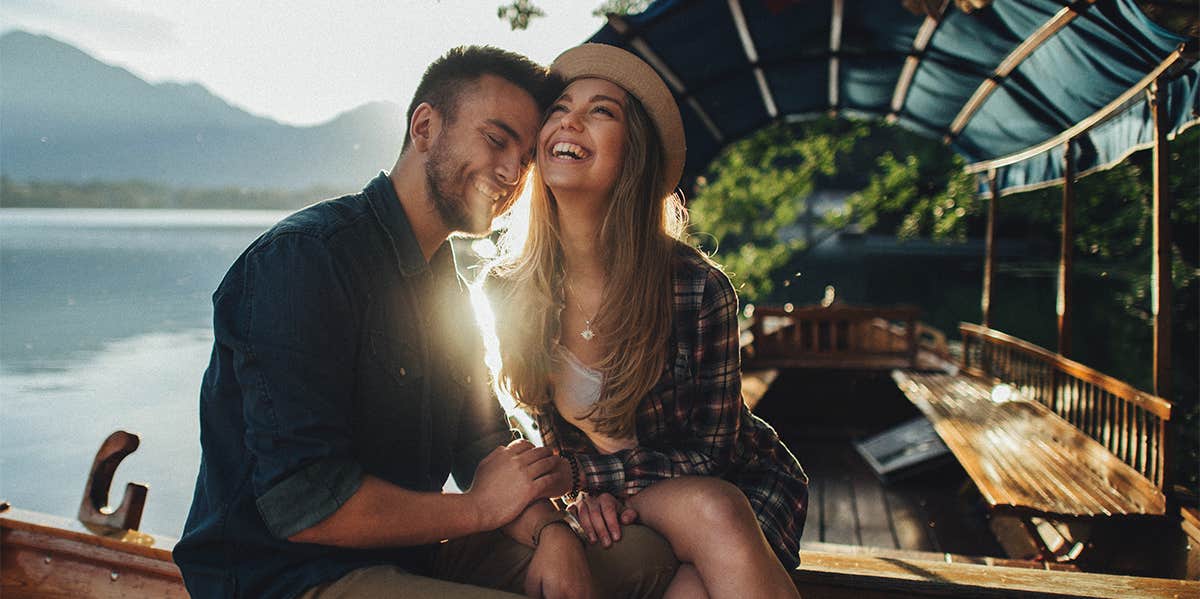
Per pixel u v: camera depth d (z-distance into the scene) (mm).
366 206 1819
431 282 1881
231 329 1643
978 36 5609
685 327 2021
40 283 40188
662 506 1786
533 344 2051
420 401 1850
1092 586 2281
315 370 1624
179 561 1720
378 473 1818
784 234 28203
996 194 8781
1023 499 4352
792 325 10078
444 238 1930
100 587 2514
